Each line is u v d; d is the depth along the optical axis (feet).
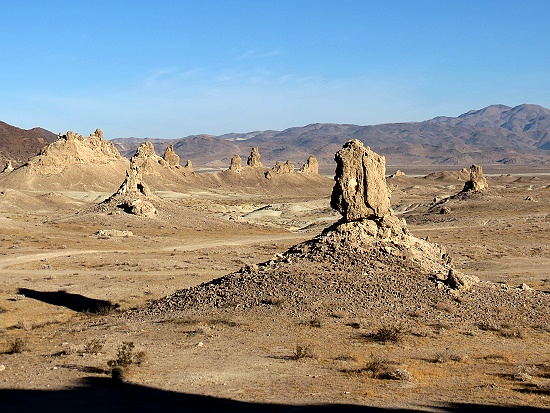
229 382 63.26
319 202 565.12
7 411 52.85
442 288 109.29
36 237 260.01
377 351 79.46
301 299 102.99
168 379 64.08
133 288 155.12
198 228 326.65
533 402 58.08
